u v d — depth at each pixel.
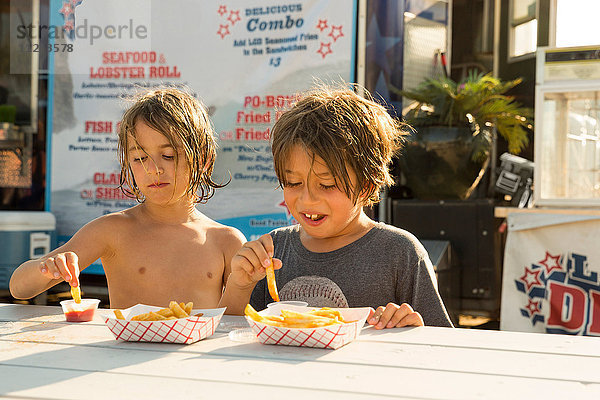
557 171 4.23
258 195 4.52
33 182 5.00
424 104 4.99
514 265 3.88
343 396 0.96
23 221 4.57
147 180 1.95
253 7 4.44
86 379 1.05
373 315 1.54
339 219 1.71
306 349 1.27
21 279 1.81
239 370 1.11
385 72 4.36
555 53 4.18
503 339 1.38
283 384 1.02
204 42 4.55
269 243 1.52
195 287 2.01
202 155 2.09
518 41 6.16
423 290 1.84
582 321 3.68
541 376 1.08
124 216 2.11
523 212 3.87
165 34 4.64
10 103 4.97
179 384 1.02
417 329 1.49
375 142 1.75
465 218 4.58
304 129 1.65
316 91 1.88
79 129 4.87
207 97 4.55
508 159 5.25
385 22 4.32
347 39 4.26
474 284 4.58
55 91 4.89
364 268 1.89
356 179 1.69
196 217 2.19
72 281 1.55
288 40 4.37
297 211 1.71
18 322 1.59
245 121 4.50
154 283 2.00
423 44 5.80
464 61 6.29
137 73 4.71
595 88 4.07
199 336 1.34
